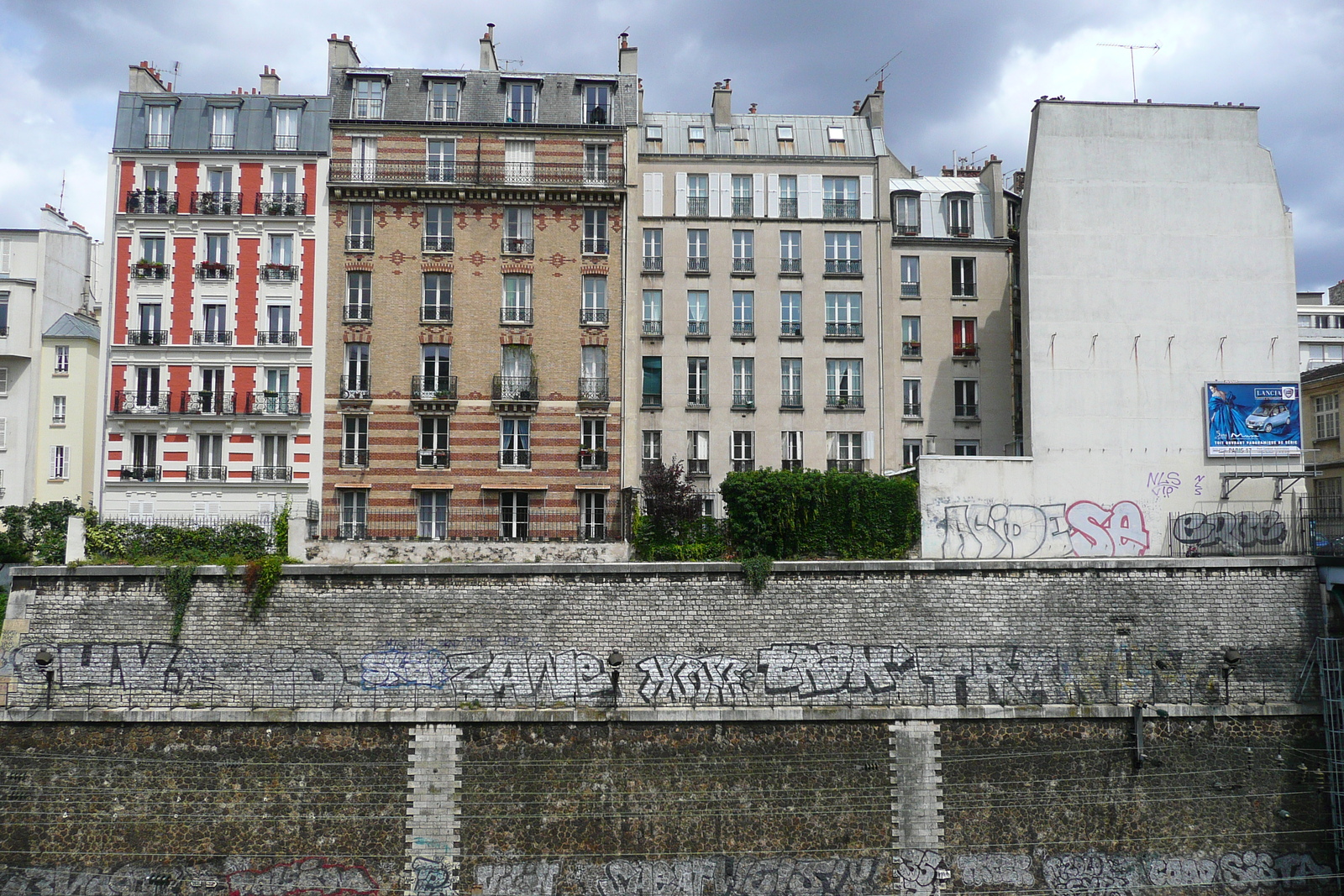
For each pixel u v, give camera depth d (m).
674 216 45.31
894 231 46.84
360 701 31.81
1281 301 38.09
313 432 42.44
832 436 44.66
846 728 31.66
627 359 43.47
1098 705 32.19
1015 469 36.62
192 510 42.31
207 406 42.69
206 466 42.66
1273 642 33.25
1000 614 32.94
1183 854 31.59
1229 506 37.03
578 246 43.97
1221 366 37.72
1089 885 31.25
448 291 43.41
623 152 44.81
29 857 30.53
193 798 30.83
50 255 53.31
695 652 32.38
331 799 30.83
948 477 36.34
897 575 33.03
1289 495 37.41
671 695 32.09
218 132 44.06
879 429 44.62
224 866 30.48
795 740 31.53
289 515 37.66
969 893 31.02
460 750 31.11
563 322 43.53
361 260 43.28
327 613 32.28
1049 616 32.97
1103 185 38.41
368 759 31.00
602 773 31.19
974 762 31.66
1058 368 37.41
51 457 51.44
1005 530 36.22
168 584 32.34
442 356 43.19
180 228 43.34
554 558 36.88
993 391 45.94
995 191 47.56
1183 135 38.81
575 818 30.95
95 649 32.09
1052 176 38.31
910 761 31.50
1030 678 32.59
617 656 30.86
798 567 32.84
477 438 42.62
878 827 31.22
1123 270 38.03
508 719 31.20
